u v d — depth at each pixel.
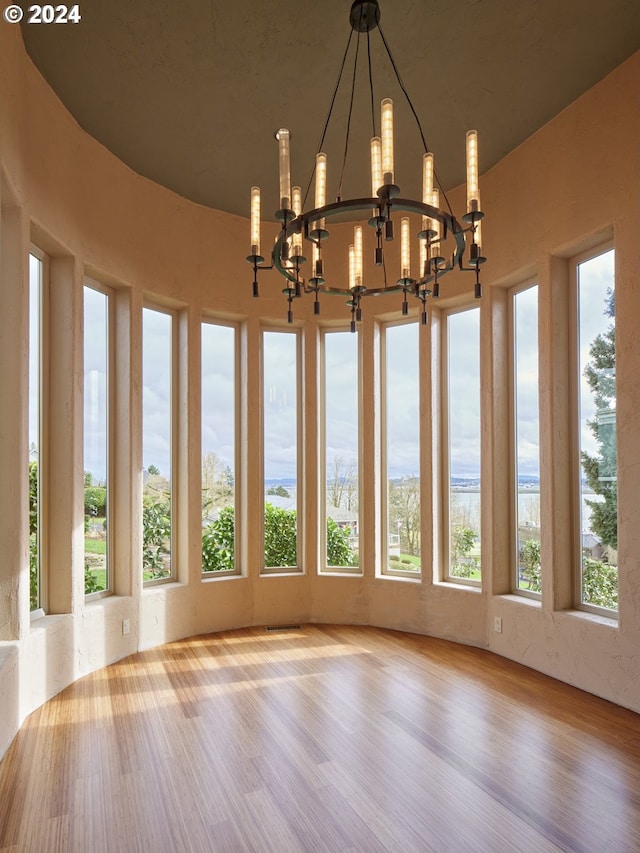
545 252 4.09
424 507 5.08
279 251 2.61
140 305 4.65
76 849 2.16
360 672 4.04
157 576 4.93
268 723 3.21
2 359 3.27
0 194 3.04
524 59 3.46
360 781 2.62
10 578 3.22
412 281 2.99
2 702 2.88
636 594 3.37
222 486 5.43
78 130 4.02
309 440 5.62
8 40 3.04
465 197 4.88
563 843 2.18
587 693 3.64
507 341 4.66
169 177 4.77
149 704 3.48
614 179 3.56
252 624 5.34
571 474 4.05
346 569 5.57
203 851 2.14
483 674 3.99
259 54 3.41
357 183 4.91
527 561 4.43
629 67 3.47
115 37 3.28
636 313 3.41
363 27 3.07
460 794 2.51
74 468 3.90
